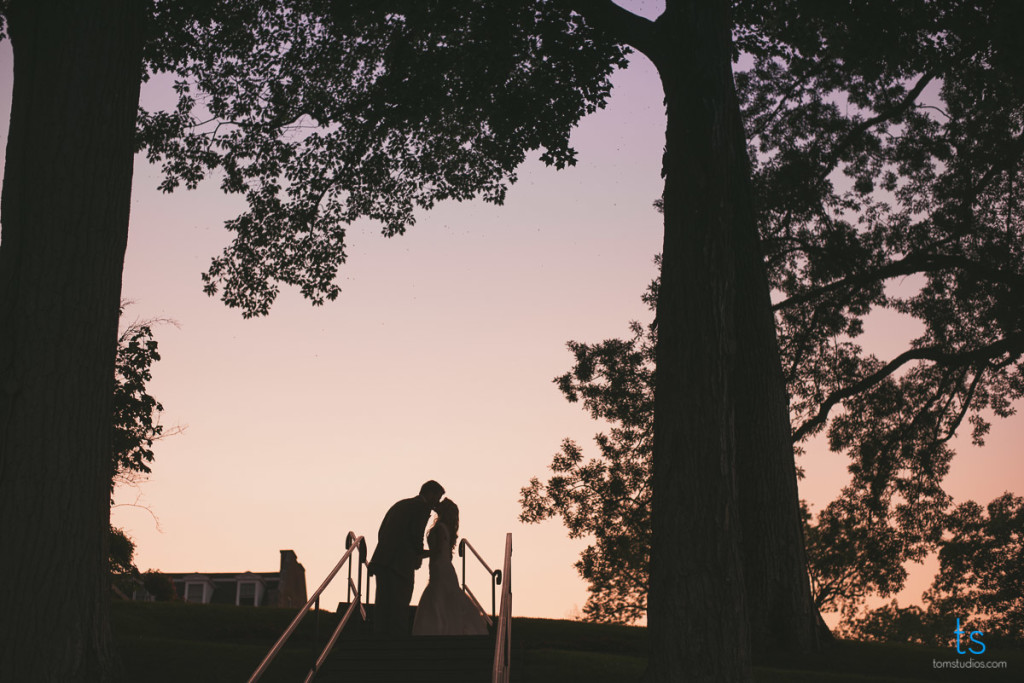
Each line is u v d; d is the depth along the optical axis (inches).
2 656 294.2
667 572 365.4
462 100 724.7
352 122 840.9
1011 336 913.5
